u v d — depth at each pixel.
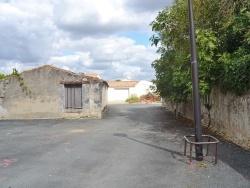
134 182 5.76
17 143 10.50
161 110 25.25
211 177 5.95
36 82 19.47
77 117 19.30
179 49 13.12
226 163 6.95
